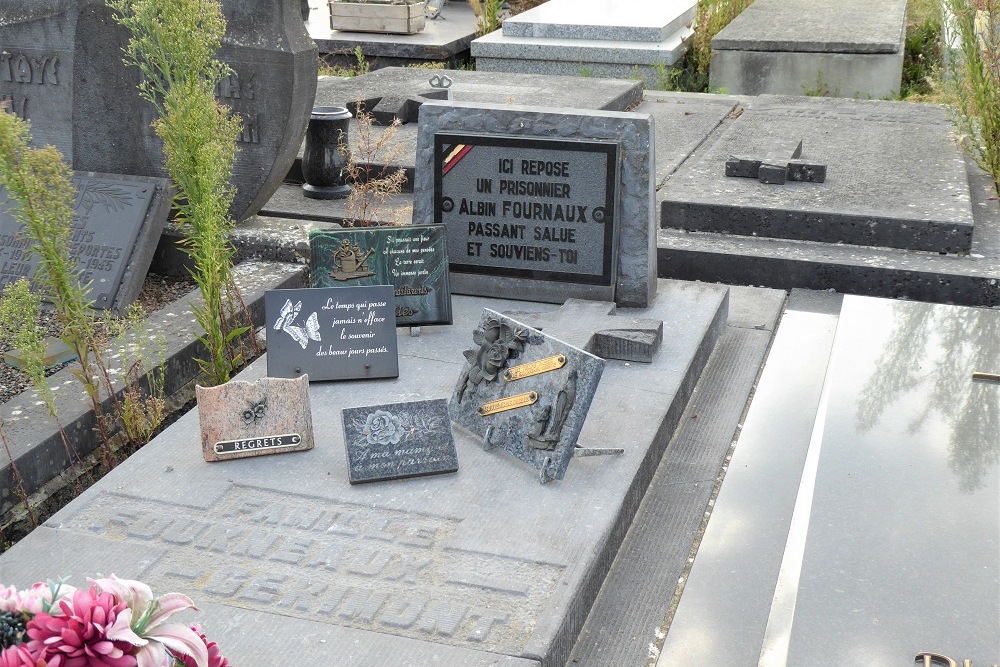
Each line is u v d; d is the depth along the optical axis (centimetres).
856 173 744
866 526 357
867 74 1191
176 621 308
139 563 339
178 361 504
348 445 388
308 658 293
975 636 298
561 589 323
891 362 488
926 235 641
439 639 301
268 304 459
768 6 1467
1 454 407
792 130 864
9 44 648
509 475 389
